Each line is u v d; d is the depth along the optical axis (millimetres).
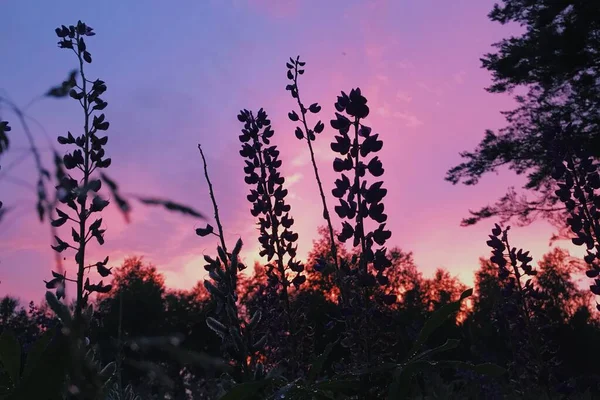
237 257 1020
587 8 15953
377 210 2100
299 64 3863
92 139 2465
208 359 488
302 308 3047
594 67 16969
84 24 2844
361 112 2283
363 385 1089
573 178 3857
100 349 586
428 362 1041
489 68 18141
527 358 4227
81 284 1677
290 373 2711
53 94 491
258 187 4012
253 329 980
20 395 541
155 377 478
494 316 4582
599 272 3680
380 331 1756
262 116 4262
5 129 460
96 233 1711
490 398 4148
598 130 16109
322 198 2277
